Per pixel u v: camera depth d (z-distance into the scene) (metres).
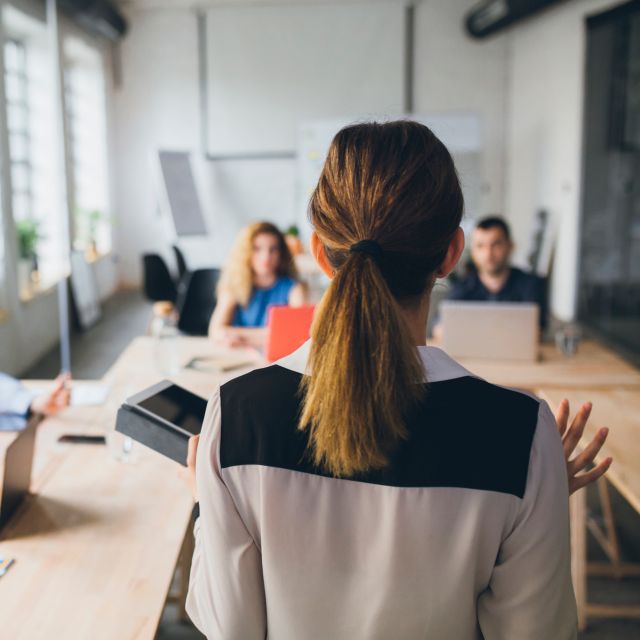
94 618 1.06
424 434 0.66
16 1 5.24
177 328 3.69
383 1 8.12
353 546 0.68
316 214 0.70
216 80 8.31
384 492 0.66
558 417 0.84
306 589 0.70
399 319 0.64
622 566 2.39
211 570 0.72
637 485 1.50
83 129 7.86
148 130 8.41
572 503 2.07
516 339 2.59
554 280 6.89
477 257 3.09
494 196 8.55
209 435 0.71
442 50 8.25
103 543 1.27
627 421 1.93
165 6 8.17
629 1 5.33
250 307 3.09
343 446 0.63
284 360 0.72
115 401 2.10
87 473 1.57
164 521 1.35
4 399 1.82
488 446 0.65
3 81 4.79
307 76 8.28
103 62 7.84
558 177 6.77
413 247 0.66
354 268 0.65
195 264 8.71
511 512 0.65
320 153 8.10
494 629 0.69
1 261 4.73
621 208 5.63
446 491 0.65
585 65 6.14
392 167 0.66
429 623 0.69
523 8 6.51
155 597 1.11
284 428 0.68
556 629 0.68
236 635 0.73
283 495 0.68
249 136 8.42
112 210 8.26
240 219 8.62
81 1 6.18
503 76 8.30
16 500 1.39
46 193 6.32
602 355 2.73
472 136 7.86
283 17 8.18
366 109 8.32
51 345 5.71
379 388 0.63
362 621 0.70
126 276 8.67
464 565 0.66
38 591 1.13
